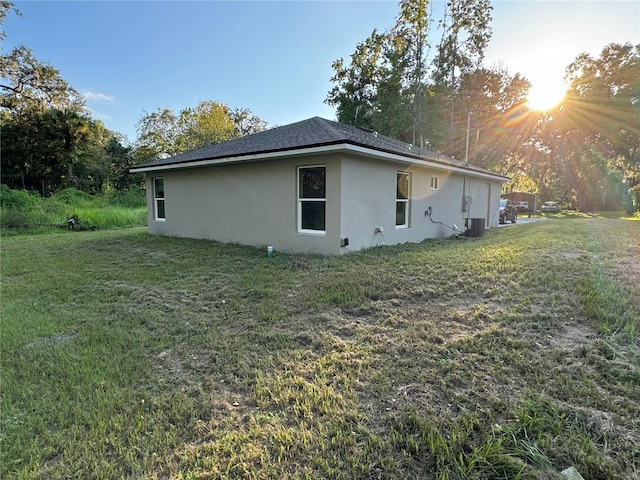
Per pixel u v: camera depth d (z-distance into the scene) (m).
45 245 9.03
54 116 22.28
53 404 2.22
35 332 3.44
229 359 2.76
